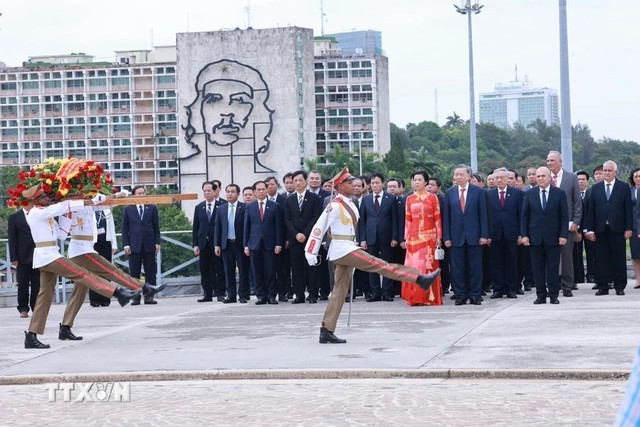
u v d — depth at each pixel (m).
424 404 9.14
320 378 10.76
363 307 17.95
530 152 161.25
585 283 22.66
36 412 9.45
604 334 12.83
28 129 145.75
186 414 9.07
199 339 13.96
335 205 12.93
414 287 17.84
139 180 143.38
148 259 21.25
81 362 12.11
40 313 13.54
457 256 17.77
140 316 17.81
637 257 20.17
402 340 13.02
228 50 97.25
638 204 19.98
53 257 13.34
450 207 17.83
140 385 10.70
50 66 145.62
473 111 50.19
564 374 10.27
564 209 17.27
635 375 3.46
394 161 109.00
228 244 20.28
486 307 17.09
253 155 95.31
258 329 14.93
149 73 142.75
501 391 9.67
